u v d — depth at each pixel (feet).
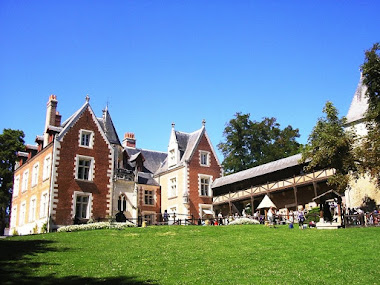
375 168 67.82
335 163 75.51
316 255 47.29
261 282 36.17
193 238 64.03
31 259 43.93
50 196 93.15
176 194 126.11
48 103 108.99
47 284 33.94
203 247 54.60
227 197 123.54
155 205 128.98
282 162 110.01
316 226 73.31
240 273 39.58
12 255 45.68
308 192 105.70
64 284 34.04
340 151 74.84
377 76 70.03
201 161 131.23
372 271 39.52
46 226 91.40
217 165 134.72
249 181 121.39
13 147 147.54
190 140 136.98
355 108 106.83
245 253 49.70
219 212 131.44
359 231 62.39
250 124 170.60
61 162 97.19
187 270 40.83
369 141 71.20
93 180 101.81
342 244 52.80
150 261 45.09
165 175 132.67
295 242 56.13
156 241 60.70
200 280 36.73
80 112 104.32
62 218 93.71
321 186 101.96
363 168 71.72
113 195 105.29
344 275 38.50
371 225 68.74
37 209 100.22
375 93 71.61
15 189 121.49
